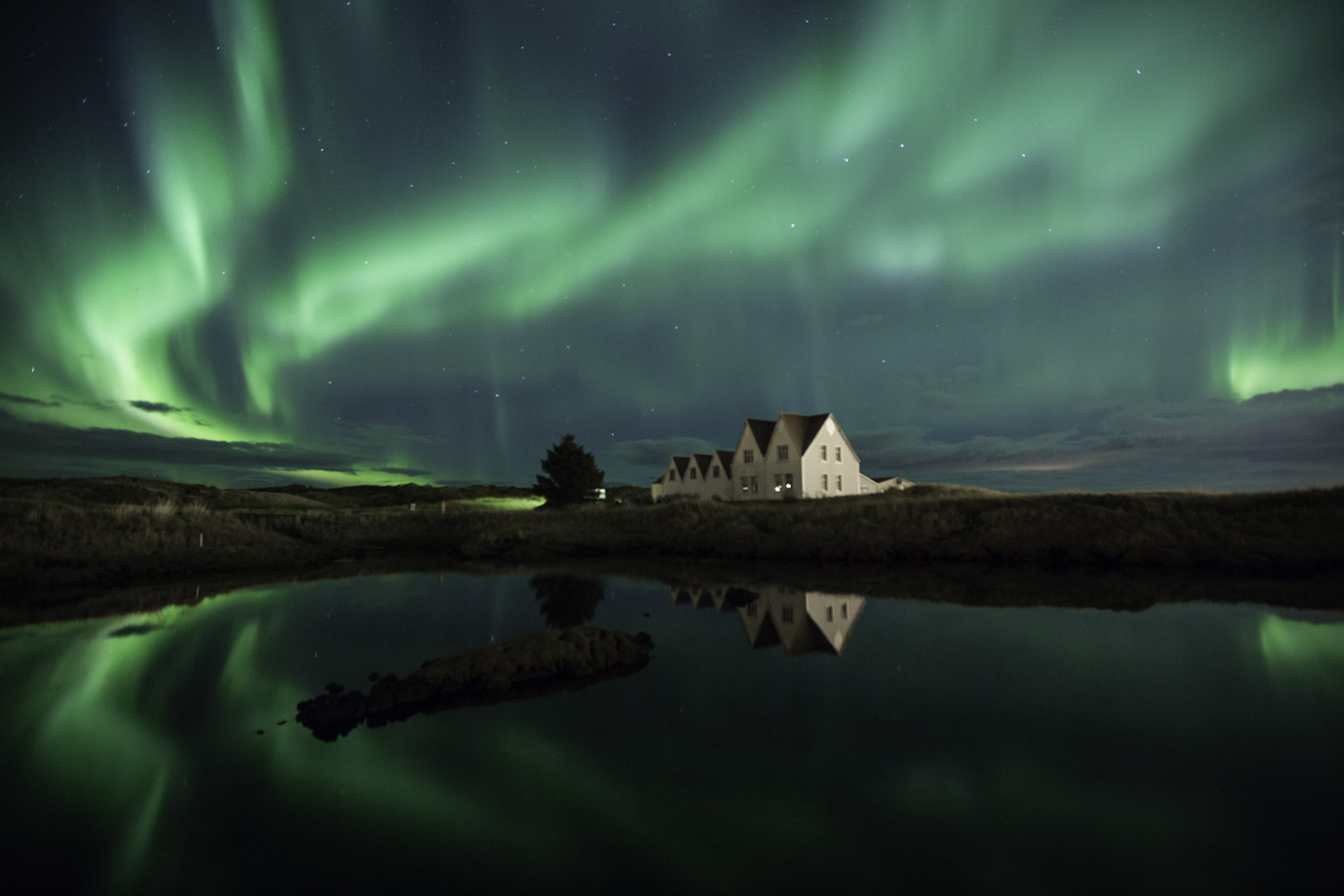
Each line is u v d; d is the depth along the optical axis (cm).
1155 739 782
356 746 818
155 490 6203
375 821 622
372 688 1022
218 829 611
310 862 550
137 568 2694
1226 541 2334
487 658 1109
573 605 1870
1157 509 2653
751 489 5191
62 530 2800
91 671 1192
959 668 1117
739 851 553
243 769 749
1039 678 1045
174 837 594
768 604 1812
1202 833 564
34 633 1534
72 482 6141
